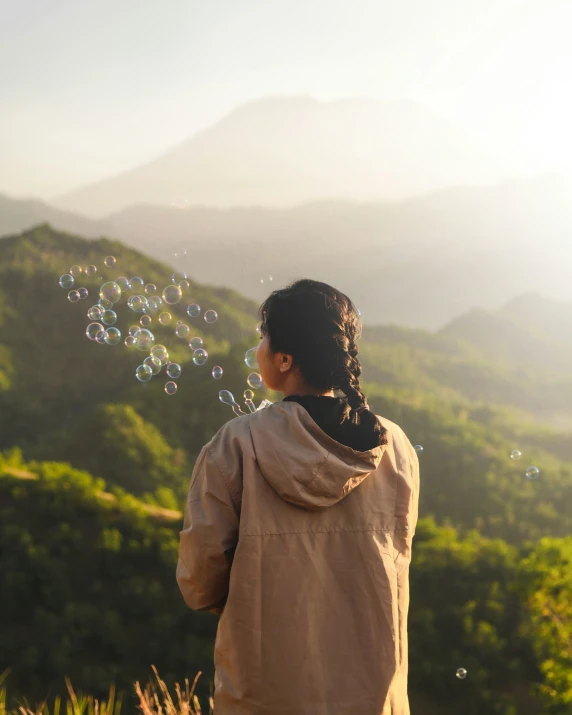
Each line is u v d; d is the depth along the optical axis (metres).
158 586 22.47
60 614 21.36
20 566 22.30
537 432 59.84
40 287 91.81
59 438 48.09
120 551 23.53
